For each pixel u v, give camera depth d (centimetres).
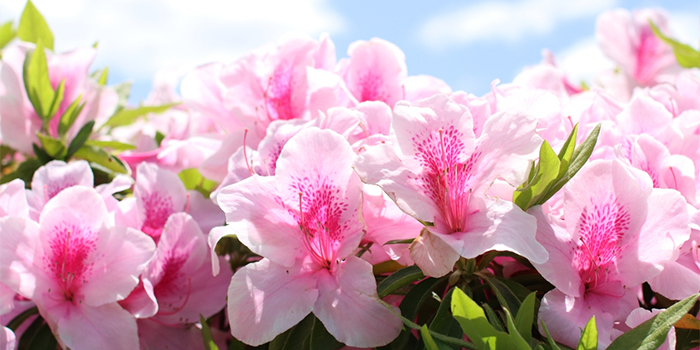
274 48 65
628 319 50
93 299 56
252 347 58
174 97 84
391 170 52
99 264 57
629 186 51
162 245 59
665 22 90
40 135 68
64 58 71
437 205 52
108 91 72
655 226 52
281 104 65
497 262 56
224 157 65
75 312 57
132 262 57
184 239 60
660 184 57
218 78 67
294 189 53
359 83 66
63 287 57
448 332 51
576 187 52
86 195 57
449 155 52
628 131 59
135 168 73
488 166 52
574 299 52
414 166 52
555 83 68
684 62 78
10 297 56
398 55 66
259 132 65
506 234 50
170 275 60
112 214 59
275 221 53
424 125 52
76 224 57
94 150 69
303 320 55
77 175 62
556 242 52
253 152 61
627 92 89
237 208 53
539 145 51
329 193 53
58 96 69
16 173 70
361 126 59
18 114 69
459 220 52
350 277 53
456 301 48
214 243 53
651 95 64
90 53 71
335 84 63
